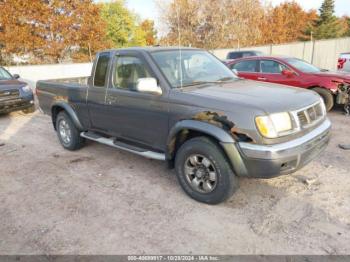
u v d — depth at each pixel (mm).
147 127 4074
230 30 29781
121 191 4043
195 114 3449
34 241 3076
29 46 23562
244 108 3141
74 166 4969
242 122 3121
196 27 29922
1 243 3066
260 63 8781
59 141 6406
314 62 19250
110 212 3545
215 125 3293
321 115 3742
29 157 5504
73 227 3283
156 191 4000
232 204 3590
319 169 4395
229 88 3811
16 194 4098
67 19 24891
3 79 9172
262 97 3389
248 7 30234
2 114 9500
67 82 5773
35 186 4309
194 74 4238
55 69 20125
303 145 3213
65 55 26109
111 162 5078
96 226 3283
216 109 3299
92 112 4926
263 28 35312
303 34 42188
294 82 8000
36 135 6980
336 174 4215
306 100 3527
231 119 3186
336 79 7465
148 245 2945
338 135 5965
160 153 4098
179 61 4238
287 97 3453
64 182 4391
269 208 3465
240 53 15891
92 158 5301
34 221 3430
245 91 3656
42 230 3252
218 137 3232
